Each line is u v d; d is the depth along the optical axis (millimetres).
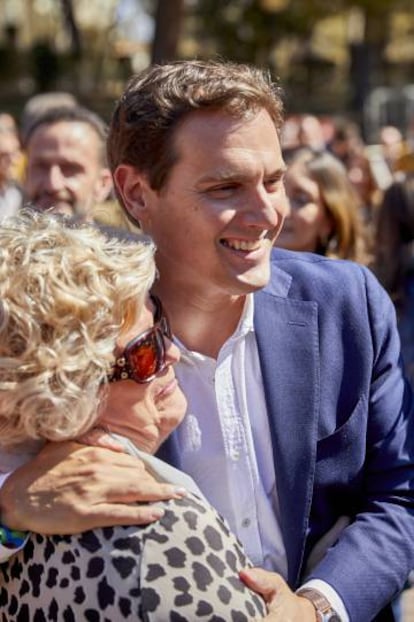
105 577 1478
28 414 1490
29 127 4320
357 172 8594
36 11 31859
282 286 2057
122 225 2295
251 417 1986
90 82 27266
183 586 1472
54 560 1521
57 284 1501
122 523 1498
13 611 1572
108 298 1527
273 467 1977
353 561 1931
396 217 4445
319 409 1989
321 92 27734
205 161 1794
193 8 24984
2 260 1531
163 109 1817
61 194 4059
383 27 24922
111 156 1961
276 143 1850
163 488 1539
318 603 1856
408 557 1983
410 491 2031
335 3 23938
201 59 1999
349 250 3908
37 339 1480
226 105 1785
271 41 24531
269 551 1980
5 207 5551
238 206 1817
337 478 1999
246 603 1520
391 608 2125
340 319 2041
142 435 1636
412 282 4426
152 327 1620
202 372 1956
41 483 1554
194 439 1949
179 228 1854
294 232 3861
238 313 1967
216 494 1964
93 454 1568
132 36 28484
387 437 2049
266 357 1981
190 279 1904
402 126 19188
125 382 1604
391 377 2078
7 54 27453
